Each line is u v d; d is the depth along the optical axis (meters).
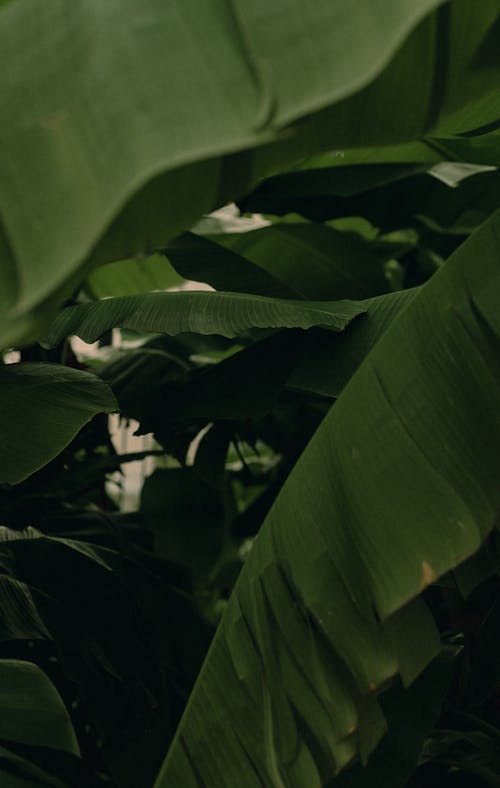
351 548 2.18
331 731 2.18
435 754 3.14
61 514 3.91
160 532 4.80
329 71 1.51
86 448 4.46
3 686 2.71
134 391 3.98
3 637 2.98
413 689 2.84
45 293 1.52
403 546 2.13
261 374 3.12
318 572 2.20
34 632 3.03
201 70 1.53
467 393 2.16
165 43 1.55
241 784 2.24
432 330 2.22
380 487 2.17
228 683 2.30
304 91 1.51
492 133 3.65
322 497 2.26
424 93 1.79
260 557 2.33
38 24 1.63
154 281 5.14
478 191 3.96
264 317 2.85
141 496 4.88
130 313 2.97
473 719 3.28
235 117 1.50
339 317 2.90
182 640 3.28
